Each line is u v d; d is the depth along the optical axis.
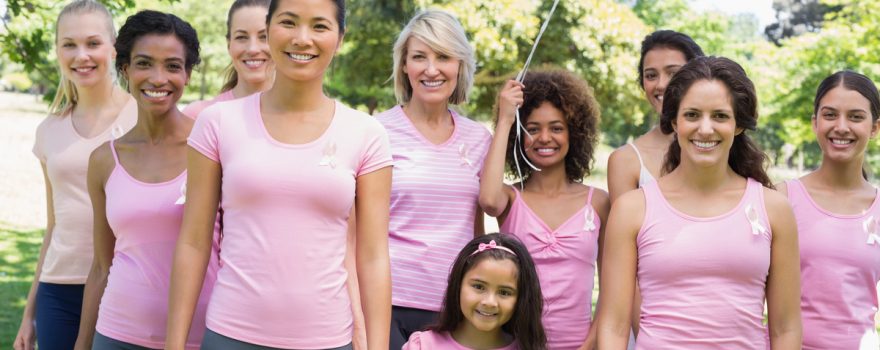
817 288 3.60
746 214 3.06
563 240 3.78
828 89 3.73
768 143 29.19
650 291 3.11
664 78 3.97
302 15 2.72
